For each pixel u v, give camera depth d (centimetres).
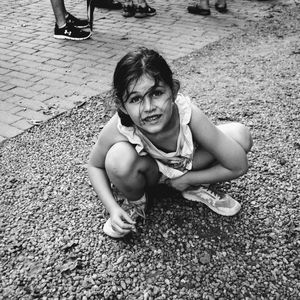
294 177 256
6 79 400
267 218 225
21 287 191
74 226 224
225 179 215
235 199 238
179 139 198
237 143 209
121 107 187
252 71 411
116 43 491
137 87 172
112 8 631
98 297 185
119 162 199
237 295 183
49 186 257
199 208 232
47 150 294
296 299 181
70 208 238
